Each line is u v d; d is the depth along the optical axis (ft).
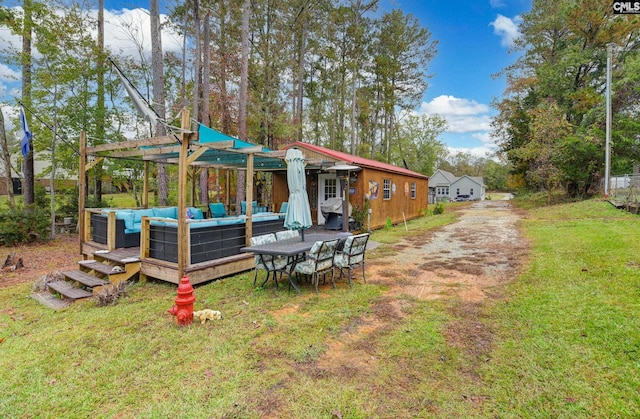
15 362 9.34
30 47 32.37
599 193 49.49
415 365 8.63
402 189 45.75
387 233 33.12
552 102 53.88
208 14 43.39
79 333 11.19
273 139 58.44
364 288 15.28
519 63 64.64
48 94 31.53
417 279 16.52
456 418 6.69
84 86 34.86
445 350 9.30
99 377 8.50
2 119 31.42
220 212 35.35
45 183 53.57
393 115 92.99
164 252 17.44
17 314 13.58
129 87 19.01
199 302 13.99
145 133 45.62
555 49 59.72
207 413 7.00
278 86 57.67
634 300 11.14
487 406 7.01
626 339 8.93
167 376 8.44
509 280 15.30
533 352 8.89
